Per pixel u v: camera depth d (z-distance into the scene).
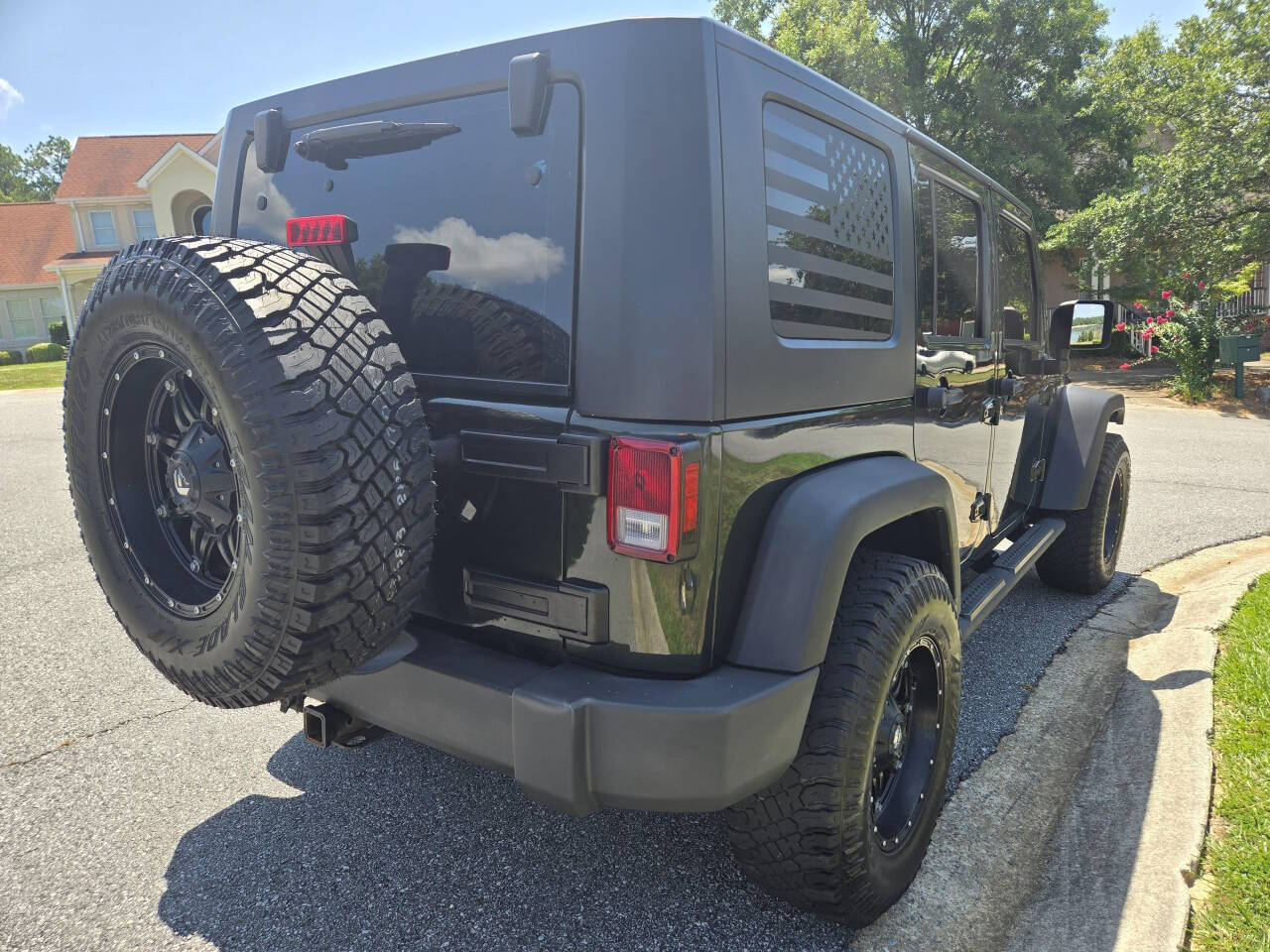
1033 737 3.21
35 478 8.70
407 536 1.77
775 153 1.98
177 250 1.85
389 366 1.80
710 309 1.72
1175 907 2.20
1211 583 4.78
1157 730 3.12
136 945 2.13
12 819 2.68
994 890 2.35
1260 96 14.77
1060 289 21.23
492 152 1.98
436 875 2.42
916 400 2.68
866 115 2.40
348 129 2.18
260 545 1.67
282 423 1.63
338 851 2.53
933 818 2.39
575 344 1.81
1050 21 20.44
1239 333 13.98
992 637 4.21
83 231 32.22
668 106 1.74
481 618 2.00
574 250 1.82
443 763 3.07
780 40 20.09
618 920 2.23
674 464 1.66
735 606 1.88
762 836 2.04
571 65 1.83
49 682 3.73
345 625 1.74
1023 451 4.06
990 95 20.19
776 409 1.94
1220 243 15.26
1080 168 21.89
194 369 1.76
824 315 2.16
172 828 2.64
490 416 1.93
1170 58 15.73
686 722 1.68
